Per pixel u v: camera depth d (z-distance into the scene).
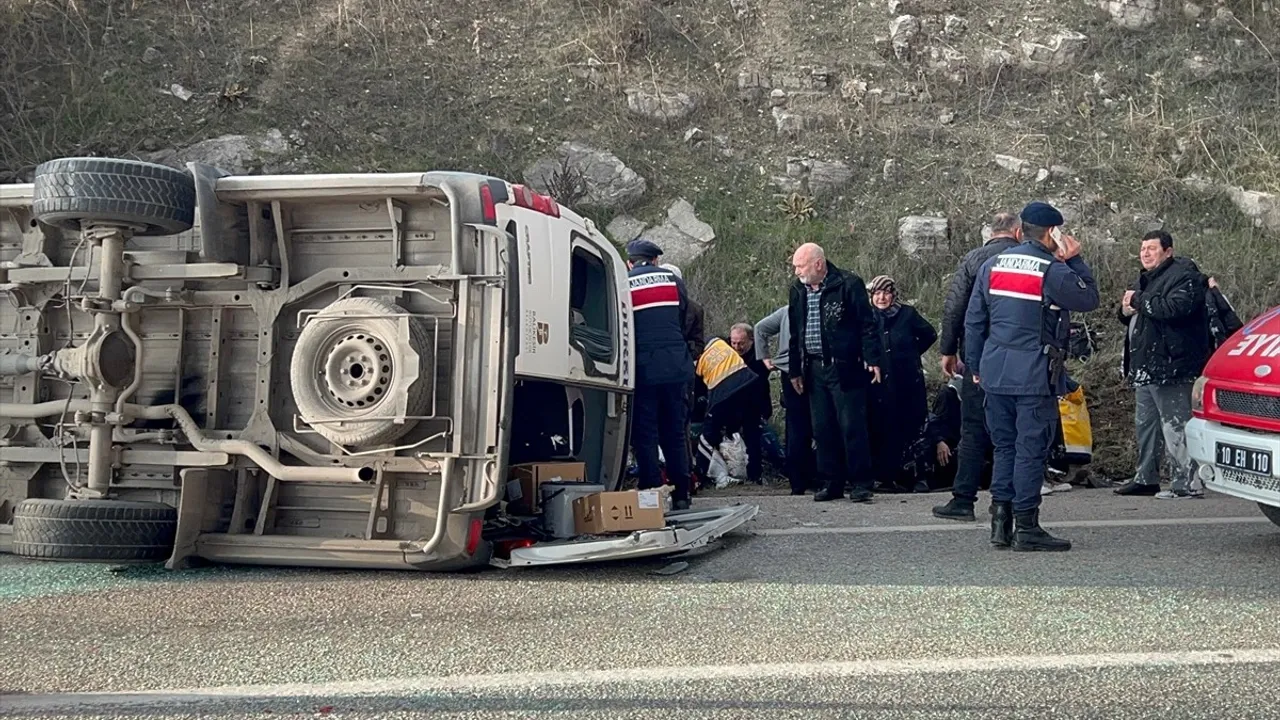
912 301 13.10
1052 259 6.45
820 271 9.12
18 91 13.81
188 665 4.27
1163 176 14.49
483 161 13.99
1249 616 4.88
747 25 16.33
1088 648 4.39
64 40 14.56
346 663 4.27
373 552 5.84
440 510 5.73
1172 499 8.77
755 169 14.59
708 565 6.20
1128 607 5.05
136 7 15.18
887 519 7.94
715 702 3.78
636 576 5.91
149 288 6.25
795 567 6.10
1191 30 16.47
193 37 14.92
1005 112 15.45
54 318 6.52
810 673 4.09
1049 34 16.23
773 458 11.02
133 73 14.29
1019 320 6.45
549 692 3.90
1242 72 15.89
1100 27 16.42
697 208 14.01
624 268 8.09
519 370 5.99
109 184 5.94
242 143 13.47
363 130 14.18
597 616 5.00
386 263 6.12
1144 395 9.00
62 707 3.78
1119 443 10.78
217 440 6.08
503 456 5.79
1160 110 15.36
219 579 5.86
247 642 4.59
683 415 8.34
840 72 15.70
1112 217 14.00
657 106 14.95
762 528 7.58
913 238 13.61
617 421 8.20
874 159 14.74
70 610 5.17
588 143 14.41
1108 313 12.79
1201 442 6.77
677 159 14.55
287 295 6.12
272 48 14.98
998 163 14.63
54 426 6.34
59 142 13.34
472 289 5.88
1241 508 8.13
